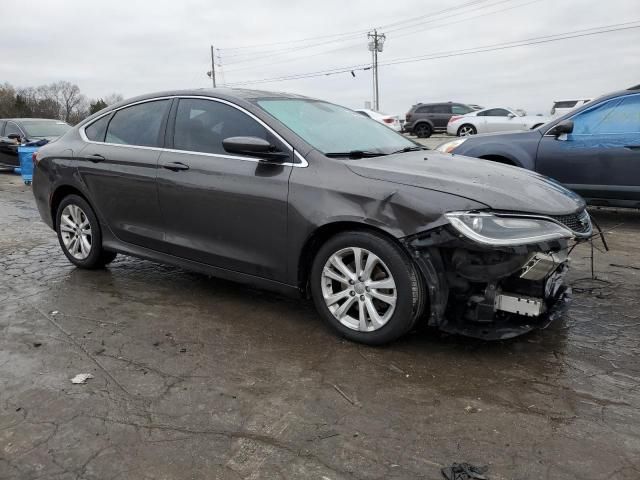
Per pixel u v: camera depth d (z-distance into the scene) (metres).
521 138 6.97
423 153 4.12
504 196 3.10
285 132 3.70
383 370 3.11
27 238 6.68
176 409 2.74
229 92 4.16
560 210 3.20
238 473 2.27
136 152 4.46
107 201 4.68
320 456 2.37
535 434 2.50
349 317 3.49
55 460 2.36
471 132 23.80
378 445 2.44
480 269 3.02
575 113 6.73
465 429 2.55
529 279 3.14
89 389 2.93
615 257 5.43
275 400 2.82
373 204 3.21
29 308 4.15
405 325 3.21
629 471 2.25
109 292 4.52
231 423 2.62
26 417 2.68
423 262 3.07
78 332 3.69
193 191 4.00
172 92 4.45
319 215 3.38
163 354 3.35
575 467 2.28
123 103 4.84
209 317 3.95
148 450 2.42
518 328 3.21
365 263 3.33
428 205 3.06
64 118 95.56
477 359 3.24
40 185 5.31
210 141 4.05
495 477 2.22
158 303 4.24
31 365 3.21
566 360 3.22
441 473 2.25
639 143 6.21
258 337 3.59
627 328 3.68
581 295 4.32
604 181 6.50
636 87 6.34
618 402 2.76
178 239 4.22
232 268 3.95
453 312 3.25
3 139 13.95
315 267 3.54
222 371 3.13
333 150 3.69
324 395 2.86
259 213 3.67
